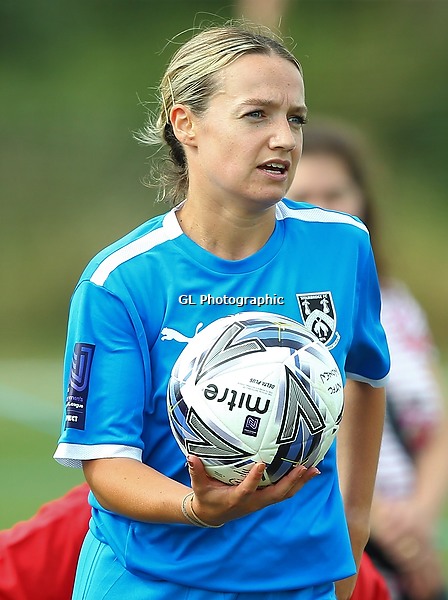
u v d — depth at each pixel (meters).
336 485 11.49
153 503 10.36
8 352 65.50
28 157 86.25
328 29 100.88
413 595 15.48
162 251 11.01
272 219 11.27
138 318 10.86
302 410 9.94
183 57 11.08
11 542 12.80
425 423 15.77
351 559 11.43
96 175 85.62
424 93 95.69
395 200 86.75
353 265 11.58
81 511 13.00
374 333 12.03
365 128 94.69
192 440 10.03
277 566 10.94
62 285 76.75
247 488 9.64
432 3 100.38
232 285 10.98
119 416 10.79
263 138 10.47
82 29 99.50
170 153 11.88
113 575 11.34
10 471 34.91
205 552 10.91
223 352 10.09
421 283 73.81
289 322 10.43
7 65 95.62
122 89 93.44
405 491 15.55
